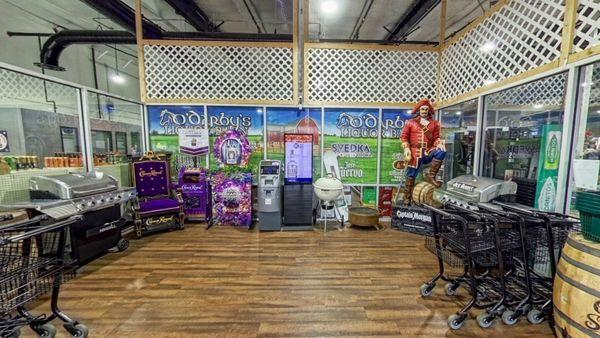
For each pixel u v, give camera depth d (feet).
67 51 22.66
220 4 19.86
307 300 8.07
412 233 14.15
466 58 13.12
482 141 12.41
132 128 24.53
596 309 4.66
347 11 20.33
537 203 9.31
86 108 11.98
